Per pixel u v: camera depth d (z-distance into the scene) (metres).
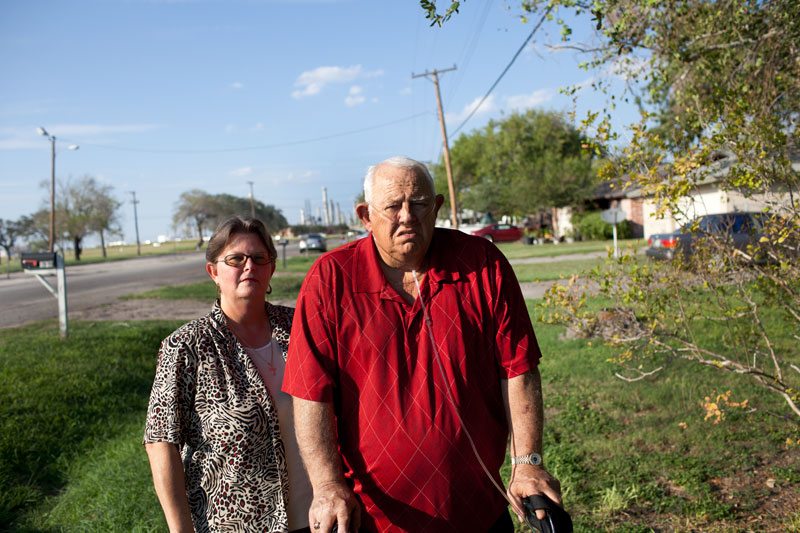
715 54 6.10
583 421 6.08
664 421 5.89
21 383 7.61
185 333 2.49
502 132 55.75
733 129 4.19
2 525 4.69
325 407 2.11
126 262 53.16
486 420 2.18
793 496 4.34
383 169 2.14
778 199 4.31
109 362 9.13
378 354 2.13
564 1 5.54
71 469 5.75
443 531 2.12
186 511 2.36
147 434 2.41
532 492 2.00
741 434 5.43
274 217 125.50
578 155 53.72
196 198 107.50
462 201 61.69
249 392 2.46
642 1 5.50
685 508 4.26
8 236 64.94
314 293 2.17
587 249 29.84
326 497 2.00
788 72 5.60
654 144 4.43
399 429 2.09
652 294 4.80
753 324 4.92
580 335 5.25
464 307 2.17
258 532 2.40
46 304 18.83
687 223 4.50
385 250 2.15
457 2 3.12
